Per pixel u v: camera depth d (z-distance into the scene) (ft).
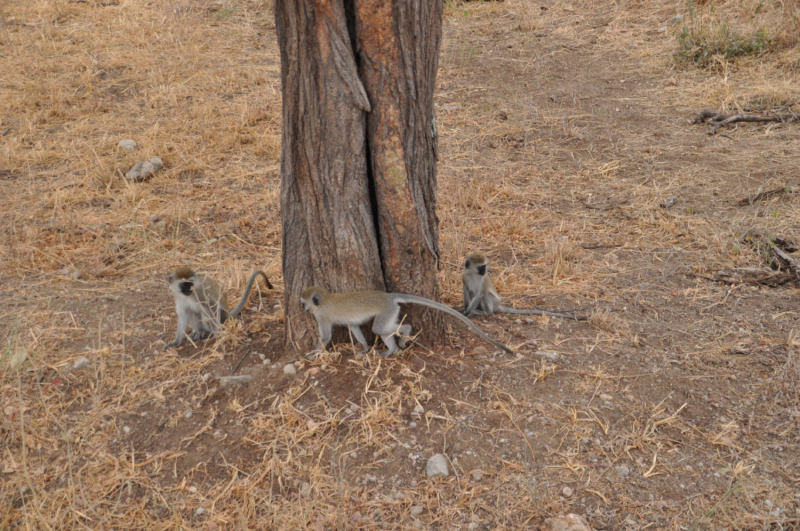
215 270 23.67
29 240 25.31
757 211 25.93
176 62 42.16
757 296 21.25
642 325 19.92
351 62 15.25
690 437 15.52
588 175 29.96
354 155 16.11
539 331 19.47
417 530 13.50
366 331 17.94
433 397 16.21
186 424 16.48
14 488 15.12
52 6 49.21
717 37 39.68
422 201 16.96
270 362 18.24
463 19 49.37
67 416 16.94
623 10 47.26
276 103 37.35
